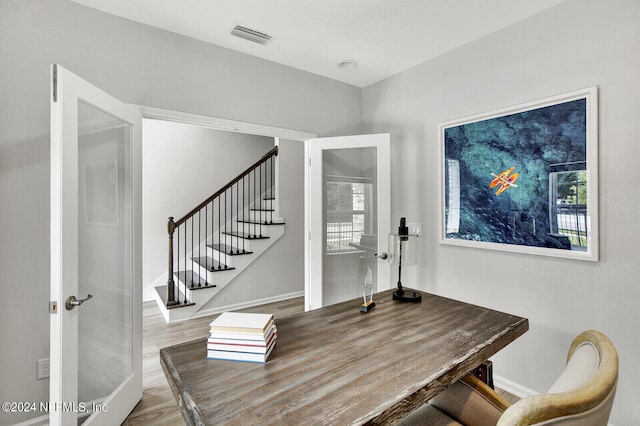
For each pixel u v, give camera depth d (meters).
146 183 4.53
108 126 1.93
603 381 0.68
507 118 2.29
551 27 2.08
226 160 5.20
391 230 3.21
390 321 1.53
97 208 1.84
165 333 3.34
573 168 1.97
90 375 1.77
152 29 2.33
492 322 1.51
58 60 1.98
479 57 2.48
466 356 1.17
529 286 2.20
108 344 1.92
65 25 2.01
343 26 2.35
